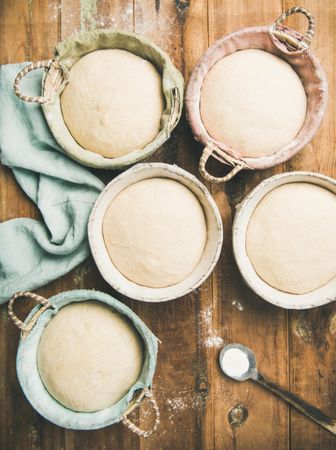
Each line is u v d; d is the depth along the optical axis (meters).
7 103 0.75
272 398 0.79
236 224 0.70
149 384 0.67
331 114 0.79
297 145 0.70
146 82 0.71
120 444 0.79
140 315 0.78
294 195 0.72
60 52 0.70
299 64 0.71
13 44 0.78
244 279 0.72
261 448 0.79
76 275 0.78
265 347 0.79
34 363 0.71
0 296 0.75
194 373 0.79
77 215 0.74
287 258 0.71
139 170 0.69
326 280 0.72
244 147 0.71
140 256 0.70
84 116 0.71
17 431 0.78
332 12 0.78
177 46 0.78
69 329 0.70
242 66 0.71
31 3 0.78
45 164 0.74
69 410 0.71
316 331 0.79
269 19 0.78
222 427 0.79
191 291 0.74
